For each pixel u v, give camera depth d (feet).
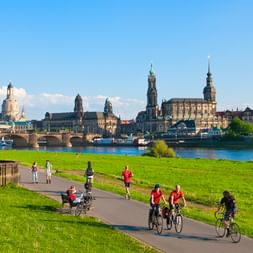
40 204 135.95
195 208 140.36
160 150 460.96
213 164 322.14
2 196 149.18
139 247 87.40
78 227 103.91
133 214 122.31
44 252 80.59
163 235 98.48
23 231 96.73
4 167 172.65
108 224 108.99
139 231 102.22
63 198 126.21
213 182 210.59
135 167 290.97
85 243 88.58
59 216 117.39
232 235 93.81
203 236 97.50
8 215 114.62
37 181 201.26
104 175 237.86
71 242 88.84
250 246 89.20
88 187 152.56
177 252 84.64
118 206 135.23
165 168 285.64
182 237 96.63
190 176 237.04
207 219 116.47
